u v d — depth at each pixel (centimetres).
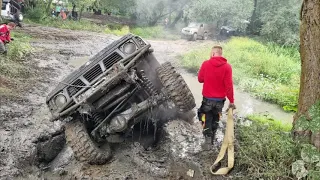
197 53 1558
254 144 508
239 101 970
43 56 1415
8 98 812
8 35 1253
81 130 517
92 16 3741
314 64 474
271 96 1002
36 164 552
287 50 1928
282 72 1308
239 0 2664
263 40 2320
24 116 712
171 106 644
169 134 621
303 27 486
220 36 2717
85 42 2047
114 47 546
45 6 3269
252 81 1148
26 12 2994
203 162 525
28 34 2019
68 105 514
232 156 494
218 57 532
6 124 659
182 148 573
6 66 1055
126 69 509
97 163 518
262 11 2586
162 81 552
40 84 983
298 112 504
